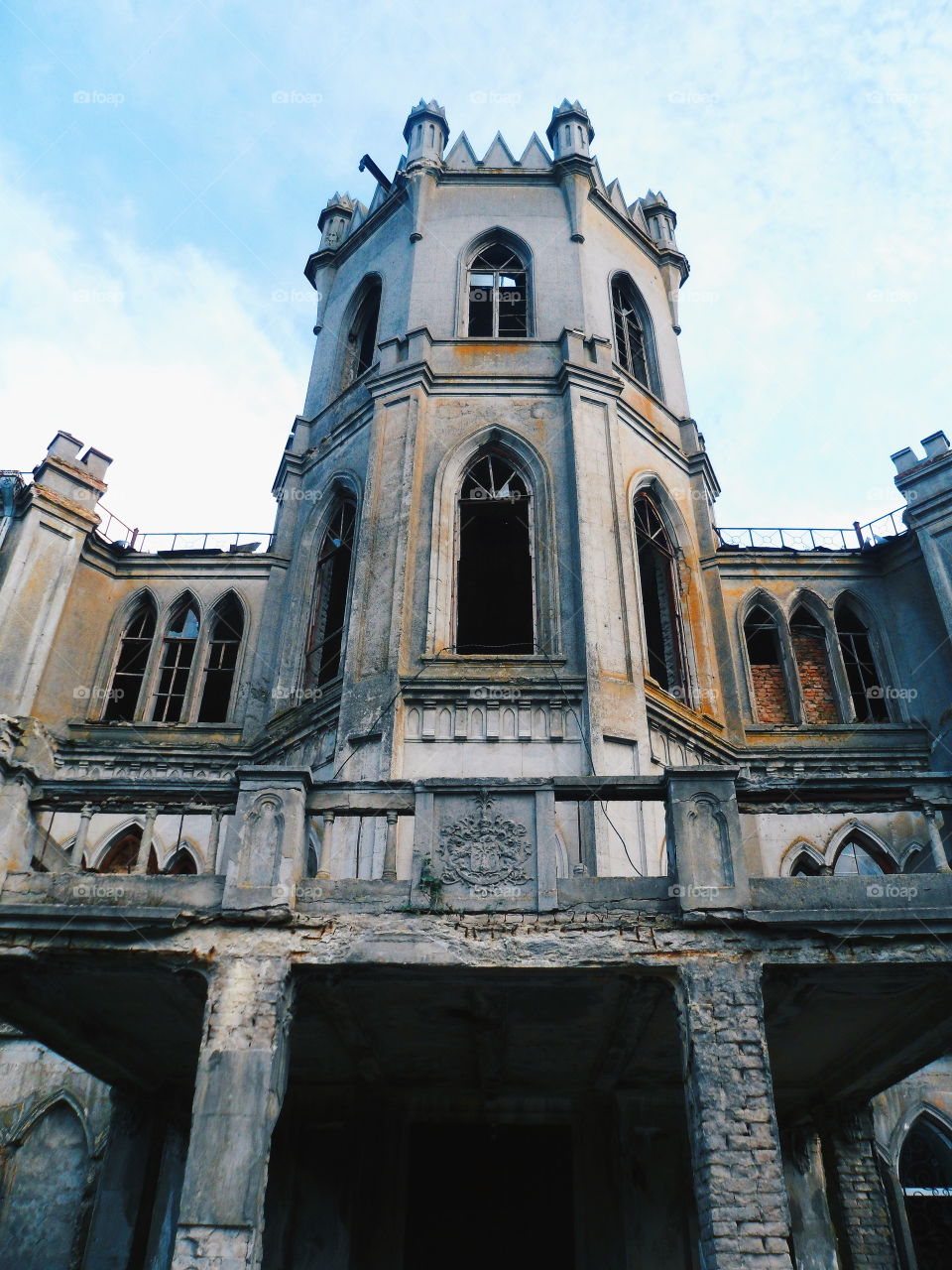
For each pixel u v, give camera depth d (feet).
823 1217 45.09
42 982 33.73
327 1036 38.73
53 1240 49.44
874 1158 44.14
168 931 31.32
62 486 67.36
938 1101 52.70
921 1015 34.91
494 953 30.58
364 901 31.76
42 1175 51.08
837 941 30.55
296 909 31.63
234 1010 29.78
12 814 33.65
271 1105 28.55
